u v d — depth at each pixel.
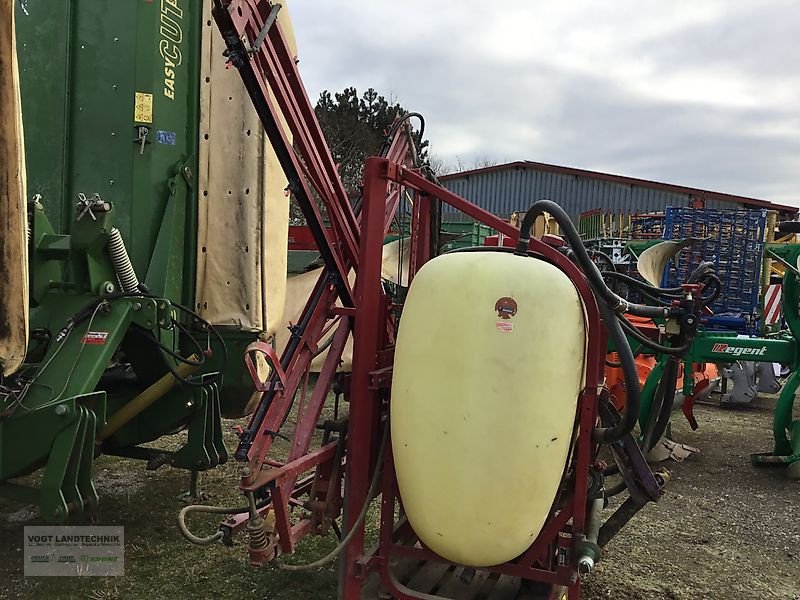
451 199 2.27
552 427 1.81
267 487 2.11
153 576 2.92
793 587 3.11
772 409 7.29
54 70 3.35
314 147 2.38
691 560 3.36
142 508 3.67
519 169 27.55
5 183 2.29
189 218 3.63
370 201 2.18
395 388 1.94
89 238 2.78
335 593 2.80
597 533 2.16
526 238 1.95
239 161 3.64
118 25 3.37
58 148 3.37
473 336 1.80
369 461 2.21
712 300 2.29
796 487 4.59
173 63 3.51
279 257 3.85
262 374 3.74
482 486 1.79
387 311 2.52
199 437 3.35
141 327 2.98
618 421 2.16
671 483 4.62
